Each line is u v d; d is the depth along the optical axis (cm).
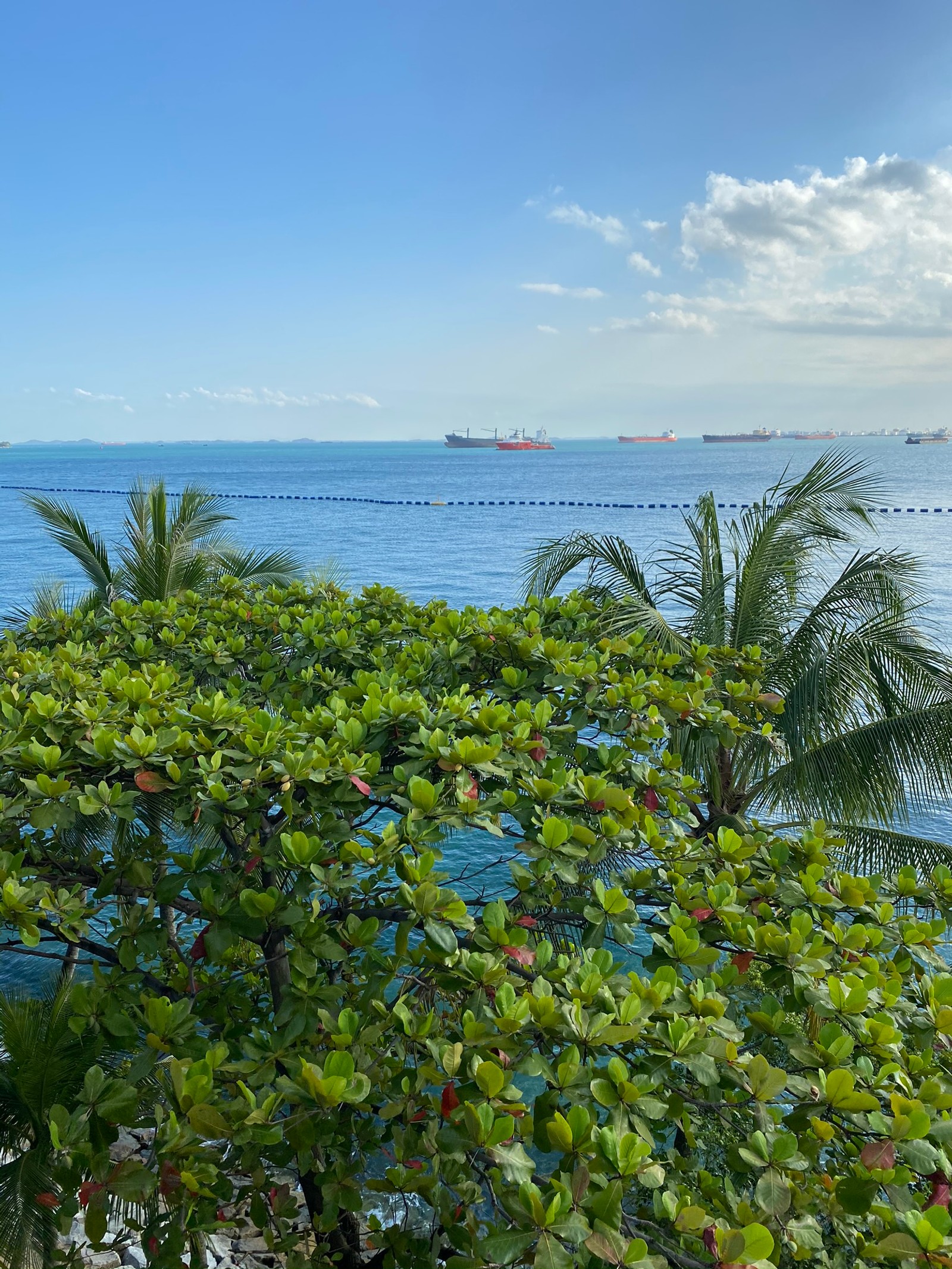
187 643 560
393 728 357
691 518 859
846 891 292
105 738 317
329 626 574
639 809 319
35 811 289
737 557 832
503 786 335
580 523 6875
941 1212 176
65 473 17850
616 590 843
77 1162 221
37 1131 334
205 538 1262
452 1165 215
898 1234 175
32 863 335
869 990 241
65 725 349
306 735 348
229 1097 268
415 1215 326
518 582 4084
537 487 12156
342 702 378
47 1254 311
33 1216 309
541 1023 214
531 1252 172
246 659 548
